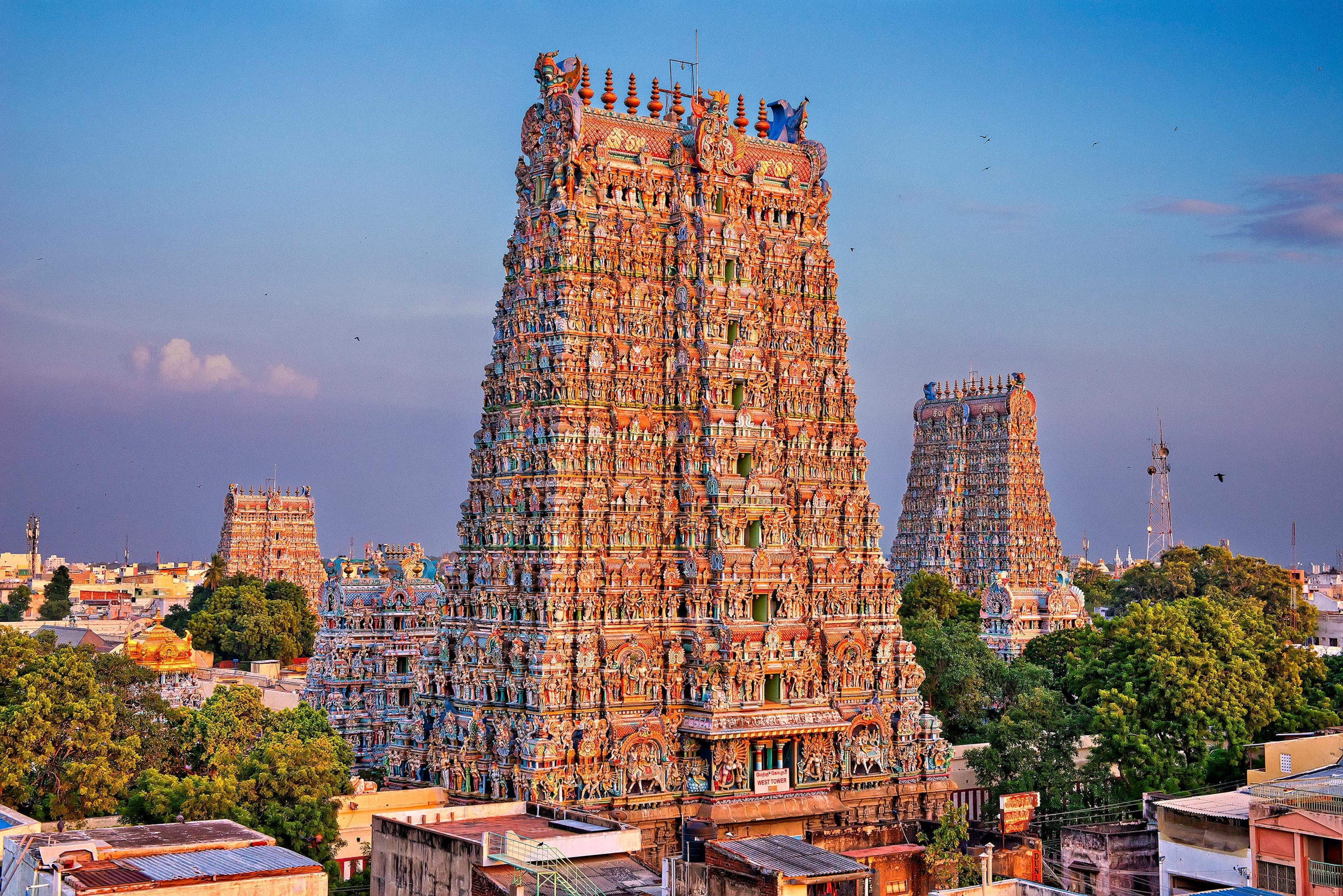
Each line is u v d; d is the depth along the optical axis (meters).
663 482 115.44
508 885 77.81
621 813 106.44
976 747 134.50
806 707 115.19
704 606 113.00
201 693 164.12
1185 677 128.50
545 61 117.25
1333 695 154.12
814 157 128.25
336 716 139.88
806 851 84.56
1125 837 99.88
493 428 115.94
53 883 69.19
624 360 114.38
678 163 119.50
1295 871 79.44
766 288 123.75
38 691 108.12
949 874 101.00
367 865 105.81
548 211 114.94
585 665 107.44
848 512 122.88
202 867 70.94
